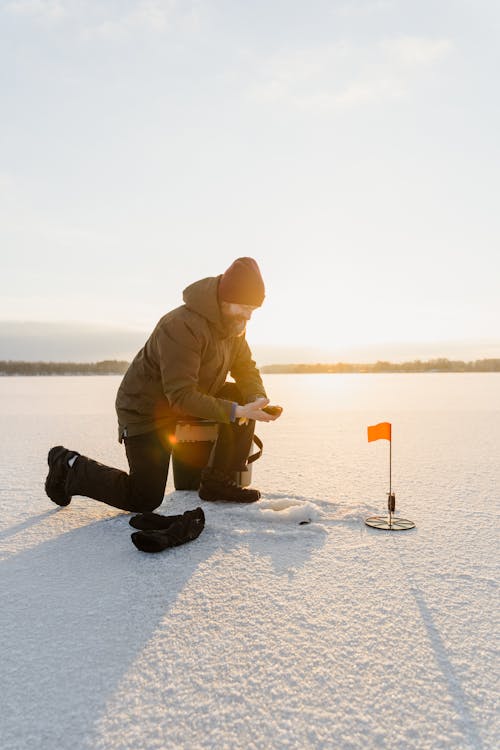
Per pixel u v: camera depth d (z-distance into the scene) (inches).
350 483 134.6
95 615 64.8
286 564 80.7
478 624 62.5
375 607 66.7
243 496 114.5
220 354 108.7
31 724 46.1
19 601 68.6
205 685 51.2
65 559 83.1
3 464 168.4
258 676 52.5
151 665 54.4
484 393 550.9
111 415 334.3
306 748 43.2
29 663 55.0
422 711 47.5
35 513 109.7
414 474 146.3
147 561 82.0
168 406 104.3
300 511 103.7
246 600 68.6
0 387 749.3
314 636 59.9
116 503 103.3
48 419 310.3
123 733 44.9
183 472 125.6
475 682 51.6
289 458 174.4
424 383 793.6
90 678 52.4
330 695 49.7
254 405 98.9
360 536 94.0
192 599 68.9
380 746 43.4
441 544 89.4
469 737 44.4
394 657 55.7
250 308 102.2
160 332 100.3
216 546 88.7
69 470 105.6
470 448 195.6
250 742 43.9
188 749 43.1
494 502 116.0
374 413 345.4
